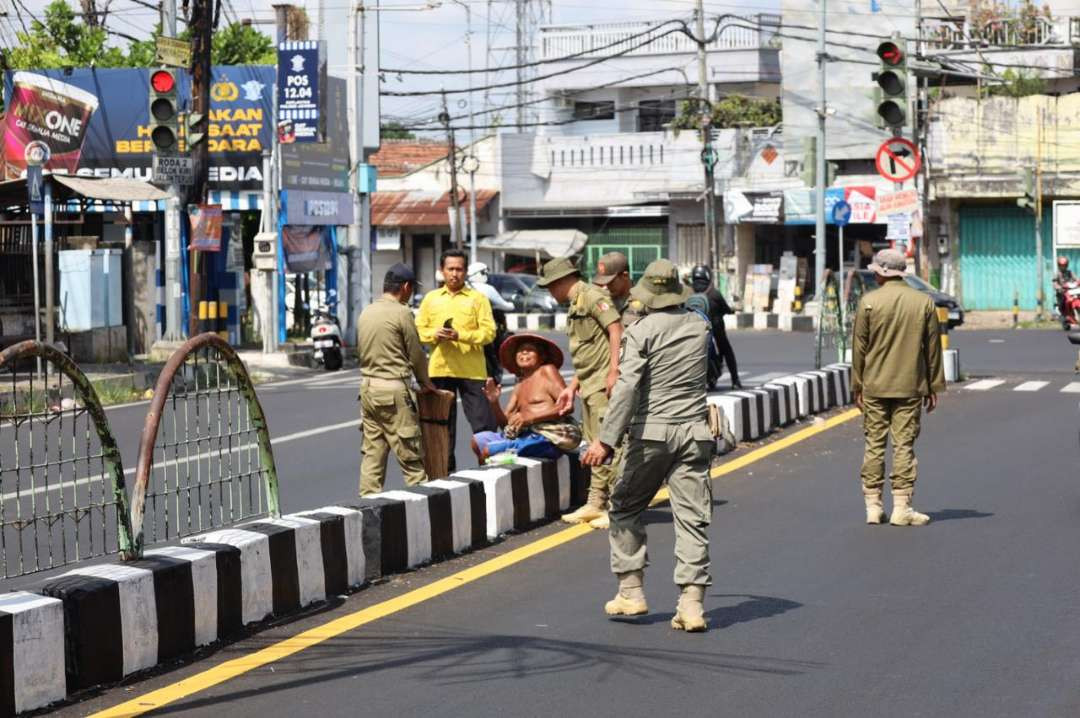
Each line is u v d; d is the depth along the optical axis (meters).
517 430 16.86
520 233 77.12
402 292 16.23
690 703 9.39
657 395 11.30
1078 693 9.52
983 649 10.68
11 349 9.80
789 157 72.31
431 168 82.94
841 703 9.36
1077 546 14.62
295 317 56.56
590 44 82.56
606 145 78.50
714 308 31.30
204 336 11.96
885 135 69.81
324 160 51.03
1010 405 28.77
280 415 28.53
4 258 37.12
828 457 21.69
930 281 69.38
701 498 11.34
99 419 10.74
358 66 47.38
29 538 15.17
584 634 11.26
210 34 35.66
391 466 21.56
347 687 9.82
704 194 73.31
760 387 25.31
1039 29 73.44
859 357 16.12
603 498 16.20
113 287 39.56
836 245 72.62
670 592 12.76
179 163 30.25
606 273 16.09
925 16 75.25
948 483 19.02
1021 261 68.88
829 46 70.94
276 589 11.84
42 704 9.33
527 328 67.12
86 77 50.97
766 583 13.11
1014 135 67.50
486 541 15.22
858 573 13.49
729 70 79.75
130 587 10.12
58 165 51.19
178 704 9.45
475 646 10.91
